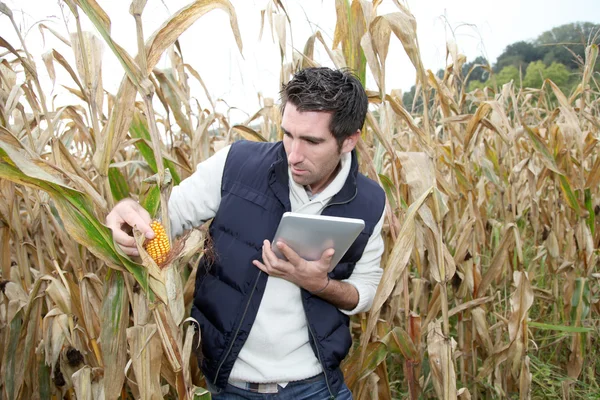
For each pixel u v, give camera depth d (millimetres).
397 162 2180
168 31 1246
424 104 1855
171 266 1301
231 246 1562
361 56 1896
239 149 1668
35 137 2064
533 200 3039
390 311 2178
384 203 1717
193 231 1378
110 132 1415
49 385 1838
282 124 1418
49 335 1644
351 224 1413
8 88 1866
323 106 1340
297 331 1606
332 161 1468
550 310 3527
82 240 1216
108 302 1434
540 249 3295
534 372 2918
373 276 1795
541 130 3969
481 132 2996
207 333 1586
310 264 1464
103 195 1462
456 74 2830
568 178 2891
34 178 1136
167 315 1271
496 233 3115
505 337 2957
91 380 1638
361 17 1854
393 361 2939
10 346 1736
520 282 2285
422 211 1785
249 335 1574
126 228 1391
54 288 1659
